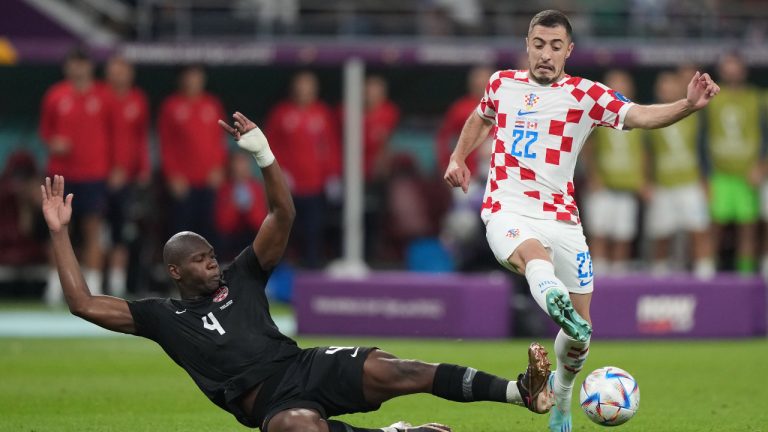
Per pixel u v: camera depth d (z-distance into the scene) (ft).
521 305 194.80
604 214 224.33
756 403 120.47
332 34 246.06
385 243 253.44
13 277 260.62
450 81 254.06
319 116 228.43
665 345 184.85
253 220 236.02
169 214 244.83
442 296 190.70
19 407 116.88
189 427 103.55
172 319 83.41
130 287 240.32
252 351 82.07
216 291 84.43
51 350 175.42
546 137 90.38
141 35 248.32
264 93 252.83
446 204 246.47
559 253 90.22
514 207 90.58
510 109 92.07
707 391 130.21
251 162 255.50
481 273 216.13
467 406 118.42
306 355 82.43
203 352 82.58
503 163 91.66
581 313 92.17
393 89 255.29
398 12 248.11
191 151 224.33
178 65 232.94
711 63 234.58
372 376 80.84
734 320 197.06
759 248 247.91
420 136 257.34
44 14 242.58
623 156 222.89
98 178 220.23
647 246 252.62
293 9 249.96
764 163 235.20
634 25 255.50
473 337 189.98
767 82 259.19
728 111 228.43
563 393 92.63
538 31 89.97
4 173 245.45
